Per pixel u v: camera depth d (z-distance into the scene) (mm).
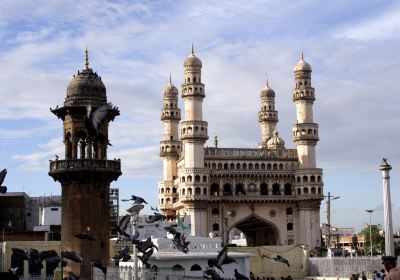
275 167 108188
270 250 85625
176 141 119750
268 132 125125
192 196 101375
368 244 127812
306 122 109062
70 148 49750
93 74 50938
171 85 122750
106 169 48531
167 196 116312
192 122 103500
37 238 64750
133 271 40312
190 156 103250
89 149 49062
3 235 60750
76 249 47562
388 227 51219
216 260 28812
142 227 74625
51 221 79812
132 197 31734
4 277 20000
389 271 15430
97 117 23797
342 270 80312
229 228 104125
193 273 51062
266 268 85188
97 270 46406
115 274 43094
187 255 50500
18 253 31734
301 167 107875
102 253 48219
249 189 106750
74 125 49219
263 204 106562
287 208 107812
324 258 83000
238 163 106750
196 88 104438
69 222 48250
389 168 51875
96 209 48406
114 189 92875
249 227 115562
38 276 50062
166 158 119250
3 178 25203
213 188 105562
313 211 106812
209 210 104062
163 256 49344
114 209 92188
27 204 86062
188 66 105000
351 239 154500
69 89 50031
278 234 106312
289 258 86000
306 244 104688
